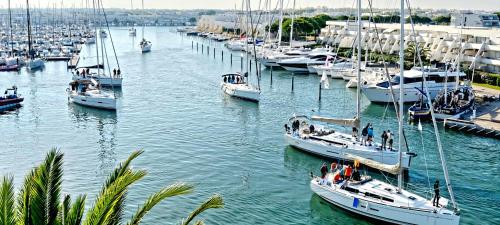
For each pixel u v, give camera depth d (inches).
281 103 3184.1
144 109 2965.1
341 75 4158.5
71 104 3078.2
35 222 613.6
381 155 1903.3
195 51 6840.6
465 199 1638.8
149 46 6727.4
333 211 1550.2
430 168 1937.7
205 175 1812.3
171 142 2236.7
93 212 642.8
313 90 3673.7
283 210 1546.5
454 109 2662.4
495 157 2089.1
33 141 2272.4
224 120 2684.5
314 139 2089.1
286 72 4638.3
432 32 5032.0
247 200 1604.3
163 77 4320.9
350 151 1956.2
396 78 3193.9
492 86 3629.4
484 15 7022.6
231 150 2123.5
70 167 1899.6
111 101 2908.5
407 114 2913.4
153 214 1475.1
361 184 1571.1
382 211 1456.7
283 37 7140.8
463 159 2055.9
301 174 1852.9
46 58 5433.1
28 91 3563.0
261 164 1950.1
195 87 3777.1
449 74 3275.1
